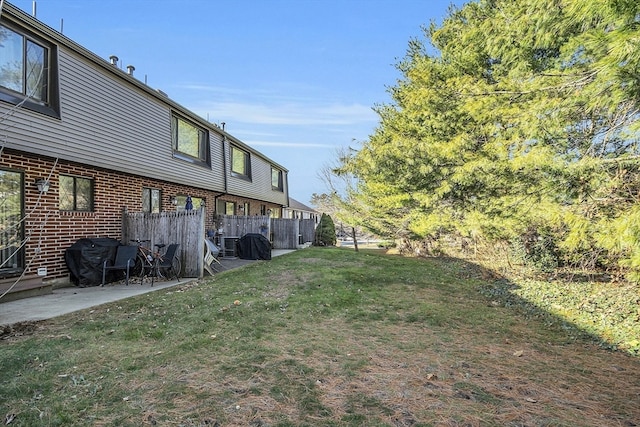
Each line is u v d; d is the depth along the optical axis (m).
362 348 4.25
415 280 9.12
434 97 9.12
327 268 10.16
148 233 9.45
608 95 4.77
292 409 2.87
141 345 4.18
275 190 23.16
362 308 6.11
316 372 3.54
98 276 8.05
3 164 6.63
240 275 9.04
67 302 6.26
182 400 2.97
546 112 6.04
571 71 6.05
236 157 17.28
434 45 13.27
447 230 13.26
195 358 3.82
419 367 3.74
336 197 21.53
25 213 7.00
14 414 2.71
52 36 7.29
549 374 3.71
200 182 13.27
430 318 5.66
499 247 11.09
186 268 9.13
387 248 22.31
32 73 7.06
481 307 6.63
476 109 7.32
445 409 2.90
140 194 10.35
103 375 3.39
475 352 4.26
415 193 10.85
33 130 6.88
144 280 8.63
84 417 2.71
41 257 7.30
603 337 5.10
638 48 3.76
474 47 9.88
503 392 3.25
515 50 7.49
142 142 10.07
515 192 7.40
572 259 8.69
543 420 2.79
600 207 5.91
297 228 18.23
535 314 6.29
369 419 2.74
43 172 7.38
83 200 8.49
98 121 8.49
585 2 4.27
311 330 4.88
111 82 8.96
